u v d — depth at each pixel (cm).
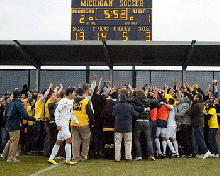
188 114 1423
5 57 2256
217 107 1557
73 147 1195
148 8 2212
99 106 1321
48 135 1440
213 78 2167
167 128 1407
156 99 1388
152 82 2208
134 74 2228
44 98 1477
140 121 1277
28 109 1592
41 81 2267
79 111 1184
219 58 2184
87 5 2231
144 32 2192
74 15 2228
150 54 2128
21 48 1973
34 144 1528
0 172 922
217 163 1176
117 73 2242
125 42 1917
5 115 1239
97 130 1323
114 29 2208
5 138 1412
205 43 1873
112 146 1311
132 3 2220
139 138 1346
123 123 1207
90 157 1363
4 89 2259
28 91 2069
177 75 2200
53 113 1405
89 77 2253
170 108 1370
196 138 1398
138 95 1298
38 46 1977
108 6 2230
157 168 1027
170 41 1894
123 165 1095
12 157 1188
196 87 1958
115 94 1342
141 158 1262
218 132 1524
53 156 1141
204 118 1512
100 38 2205
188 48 1986
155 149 1424
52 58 2242
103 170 969
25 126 1605
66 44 1922
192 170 991
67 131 1105
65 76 2267
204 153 1366
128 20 2208
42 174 884
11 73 2273
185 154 1457
